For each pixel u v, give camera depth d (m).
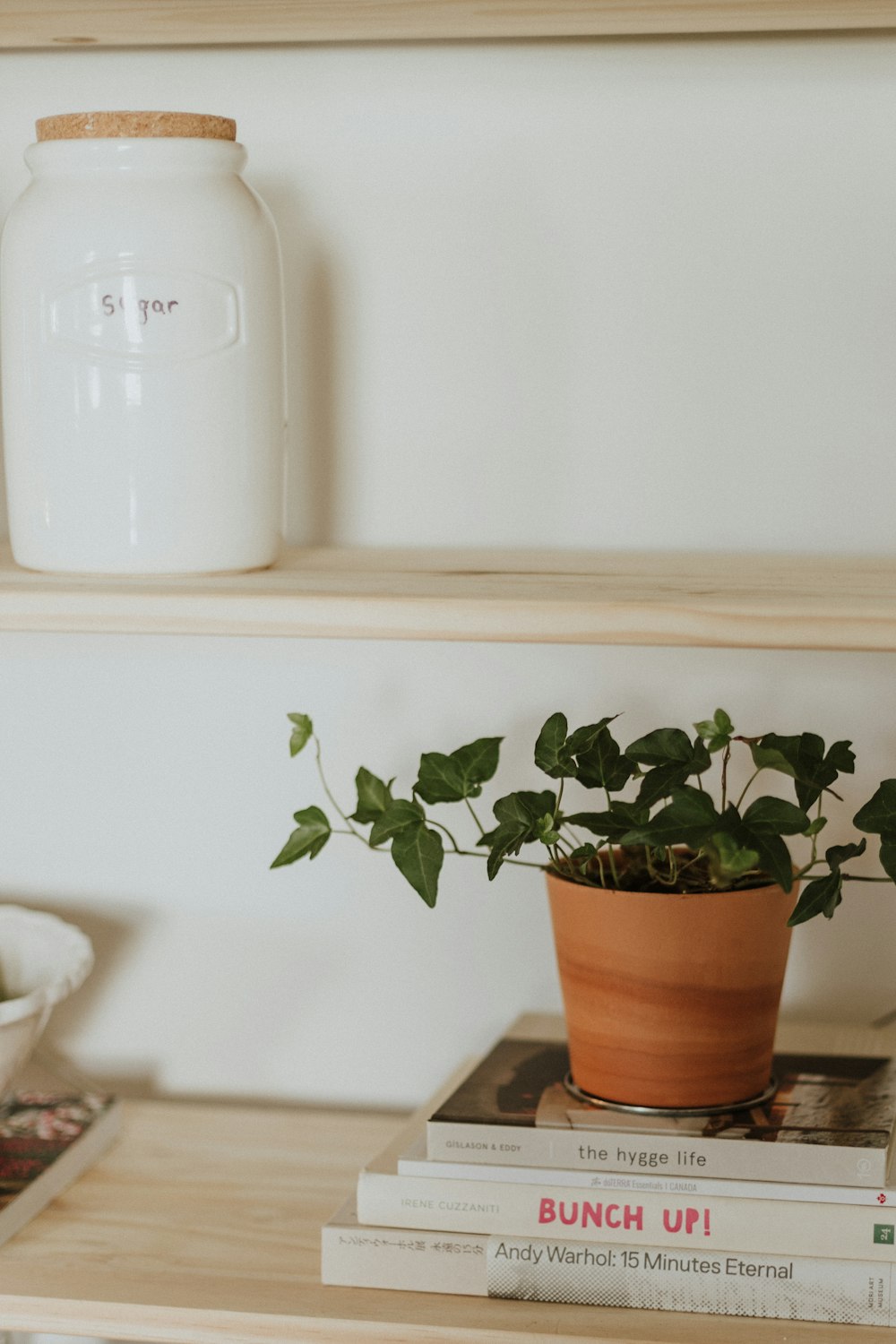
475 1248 0.74
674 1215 0.72
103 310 0.71
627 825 0.73
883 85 0.87
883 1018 0.93
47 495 0.73
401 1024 0.99
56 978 0.88
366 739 0.97
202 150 0.72
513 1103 0.77
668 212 0.90
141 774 1.00
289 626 0.69
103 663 0.99
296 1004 1.00
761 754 0.75
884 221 0.88
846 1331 0.71
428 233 0.92
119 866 1.01
